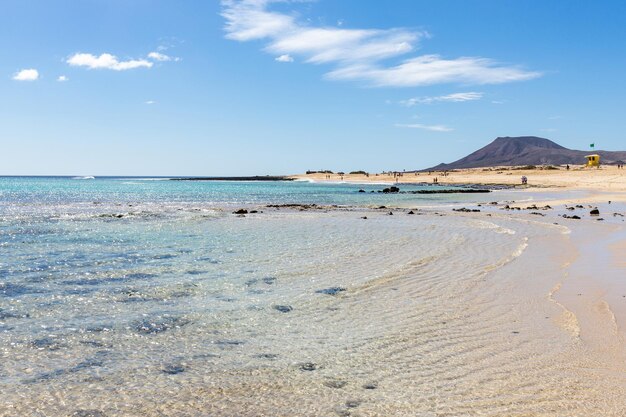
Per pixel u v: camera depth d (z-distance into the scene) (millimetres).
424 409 6246
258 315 10789
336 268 16312
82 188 134375
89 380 7219
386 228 29391
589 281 13766
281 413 6164
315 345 8812
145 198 79062
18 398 6570
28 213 43281
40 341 8969
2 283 13852
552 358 7941
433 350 8477
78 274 15320
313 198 78188
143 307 11414
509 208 48406
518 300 11883
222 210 48094
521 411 6133
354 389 6898
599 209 46219
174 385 7043
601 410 6113
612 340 8766
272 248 21016
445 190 103625
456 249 20484
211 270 16016
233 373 7504
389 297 12398
